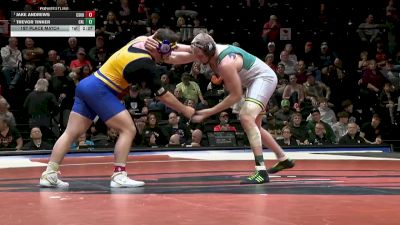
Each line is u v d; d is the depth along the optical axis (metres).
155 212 3.39
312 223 3.00
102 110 4.90
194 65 13.18
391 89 13.80
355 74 14.73
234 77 5.04
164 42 4.93
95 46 14.07
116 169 4.85
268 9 16.72
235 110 12.02
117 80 4.92
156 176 5.72
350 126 10.87
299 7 17.00
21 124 11.65
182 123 11.02
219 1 16.69
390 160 7.70
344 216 3.22
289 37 15.66
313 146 9.98
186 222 3.05
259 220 3.10
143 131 10.62
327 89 13.68
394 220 3.10
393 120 13.34
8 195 4.28
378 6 17.61
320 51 15.78
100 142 10.59
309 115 12.09
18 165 7.31
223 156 8.78
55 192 4.48
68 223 3.04
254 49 15.65
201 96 12.16
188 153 9.52
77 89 4.99
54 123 11.25
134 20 14.91
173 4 16.16
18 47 13.92
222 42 15.80
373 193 4.25
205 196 4.12
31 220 3.15
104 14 15.09
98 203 3.81
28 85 12.52
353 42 16.08
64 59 13.50
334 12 16.91
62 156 4.98
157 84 4.90
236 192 4.34
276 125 10.98
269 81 5.27
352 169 6.39
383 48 15.84
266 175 5.05
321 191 4.38
